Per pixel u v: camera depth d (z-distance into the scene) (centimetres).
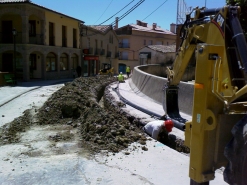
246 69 372
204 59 345
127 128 852
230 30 425
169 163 574
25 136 768
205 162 351
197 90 355
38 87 1980
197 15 668
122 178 507
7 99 1348
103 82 2269
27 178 509
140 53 4697
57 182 495
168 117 957
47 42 2927
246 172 298
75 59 3747
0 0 2592
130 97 1616
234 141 317
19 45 2583
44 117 941
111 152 634
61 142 714
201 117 348
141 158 599
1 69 2770
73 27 3588
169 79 963
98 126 751
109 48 4984
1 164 570
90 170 539
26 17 2555
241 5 1061
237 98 365
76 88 1502
